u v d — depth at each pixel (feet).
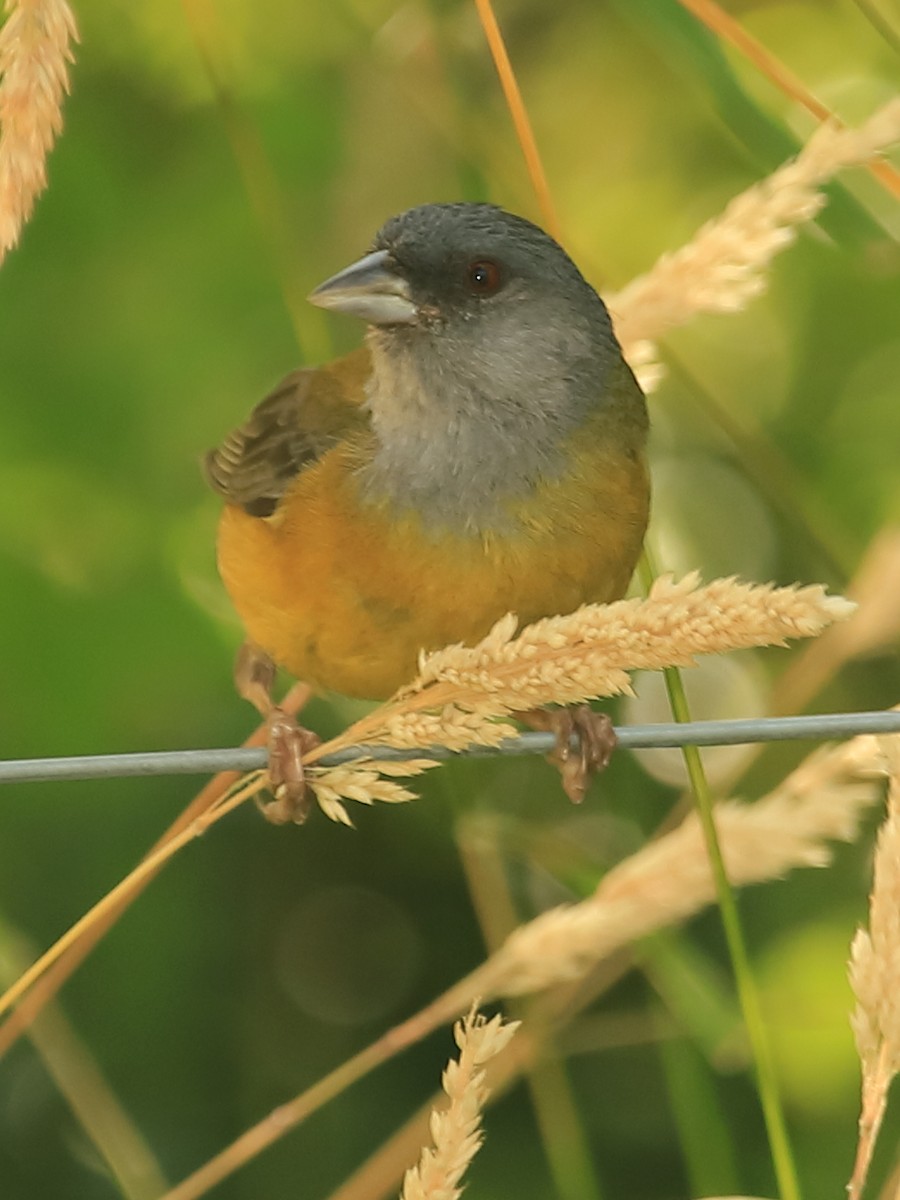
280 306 36.99
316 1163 37.78
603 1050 37.42
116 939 37.19
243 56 38.09
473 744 19.42
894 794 19.03
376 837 39.96
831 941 33.40
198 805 25.77
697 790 22.34
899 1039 18.44
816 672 28.32
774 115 25.98
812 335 42.06
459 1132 17.06
